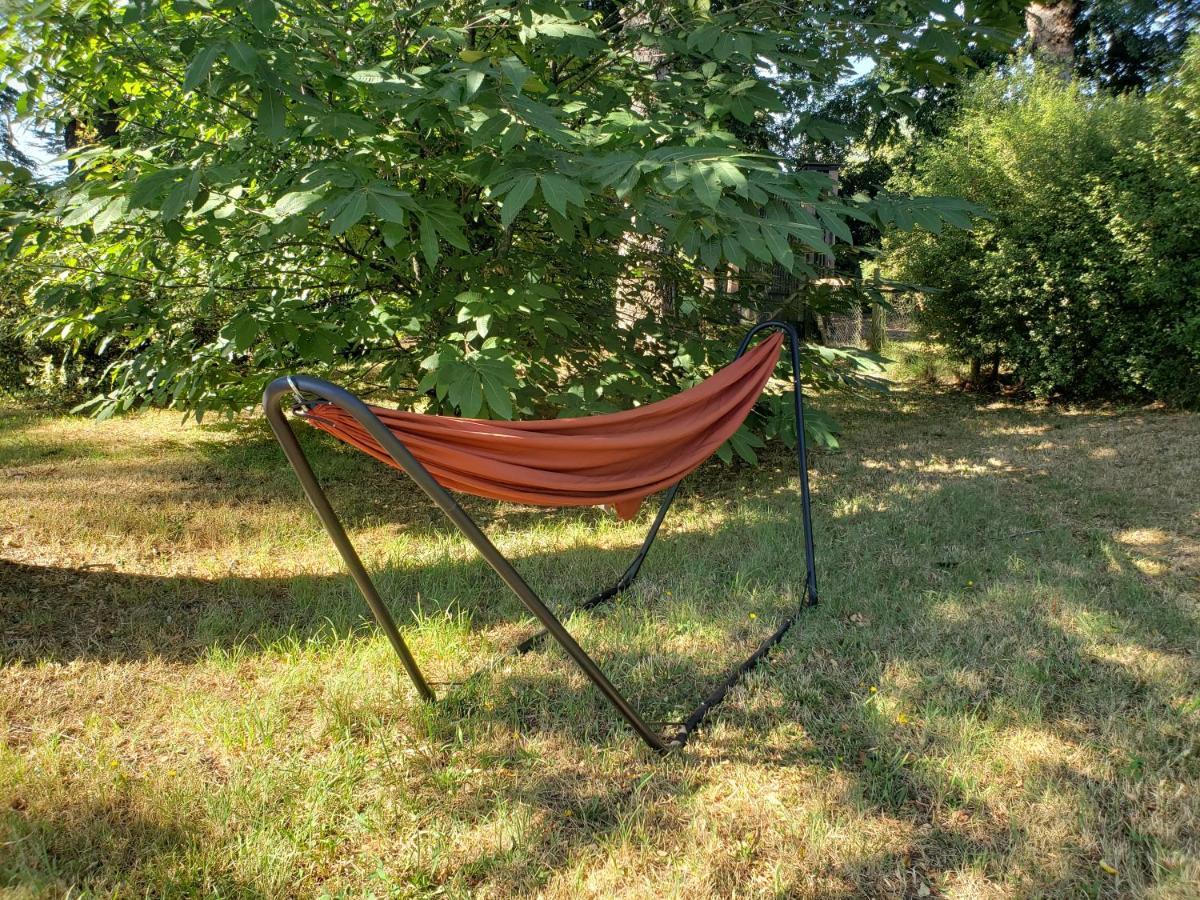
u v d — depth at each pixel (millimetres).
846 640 4000
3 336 9758
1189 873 2416
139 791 2867
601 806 2863
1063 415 9594
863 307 7098
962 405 10570
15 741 3188
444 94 3180
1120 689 3477
